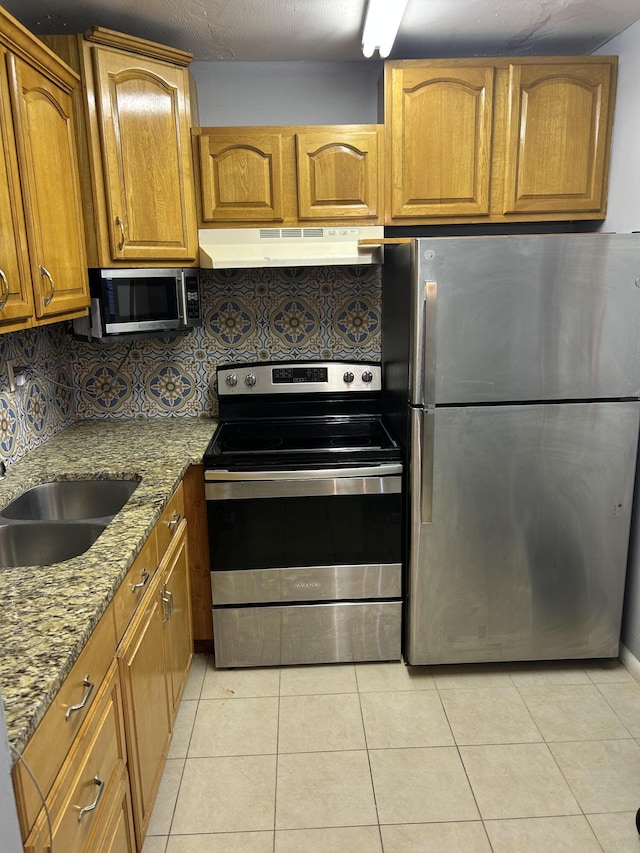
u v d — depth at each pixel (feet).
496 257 6.67
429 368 6.84
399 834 5.58
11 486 6.31
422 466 7.10
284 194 7.88
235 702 7.31
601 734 6.72
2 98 4.81
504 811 5.80
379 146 7.74
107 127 6.80
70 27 7.06
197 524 7.64
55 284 5.87
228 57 8.22
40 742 3.08
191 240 7.86
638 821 5.61
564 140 7.84
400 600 7.79
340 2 6.49
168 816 5.80
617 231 7.90
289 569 7.63
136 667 4.93
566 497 7.30
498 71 7.61
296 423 8.96
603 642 7.79
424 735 6.75
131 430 8.61
